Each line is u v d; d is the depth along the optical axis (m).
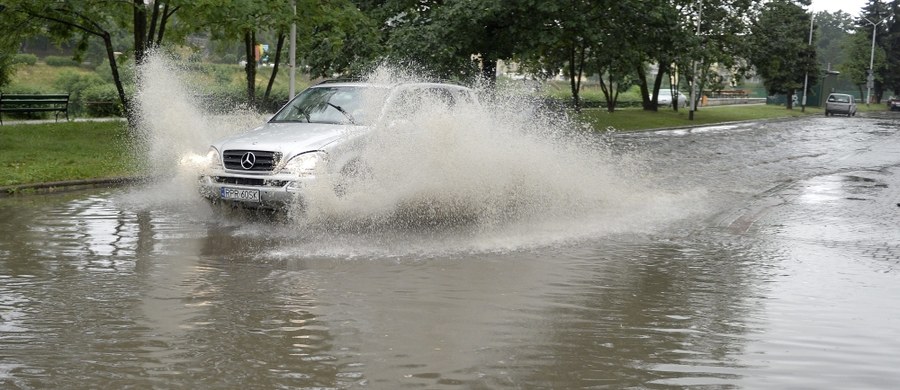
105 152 18.36
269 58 36.84
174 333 5.82
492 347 5.64
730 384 5.02
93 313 6.29
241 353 5.40
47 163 15.88
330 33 25.77
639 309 6.76
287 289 7.14
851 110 68.38
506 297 7.04
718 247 9.70
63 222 10.49
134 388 4.76
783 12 64.25
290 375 5.00
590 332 6.06
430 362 5.29
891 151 27.48
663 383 5.01
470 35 31.00
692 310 6.77
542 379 5.03
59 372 5.00
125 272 7.70
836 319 6.55
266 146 10.31
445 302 6.81
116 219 10.74
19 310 6.34
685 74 51.12
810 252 9.48
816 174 19.16
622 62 36.88
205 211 11.41
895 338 6.05
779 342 5.91
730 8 52.62
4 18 22.47
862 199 14.47
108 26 25.95
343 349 5.52
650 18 34.72
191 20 23.47
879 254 9.40
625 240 9.99
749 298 7.23
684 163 21.36
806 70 75.38
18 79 46.22
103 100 34.62
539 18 32.09
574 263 8.55
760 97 99.75
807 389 4.97
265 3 21.61
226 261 8.24
